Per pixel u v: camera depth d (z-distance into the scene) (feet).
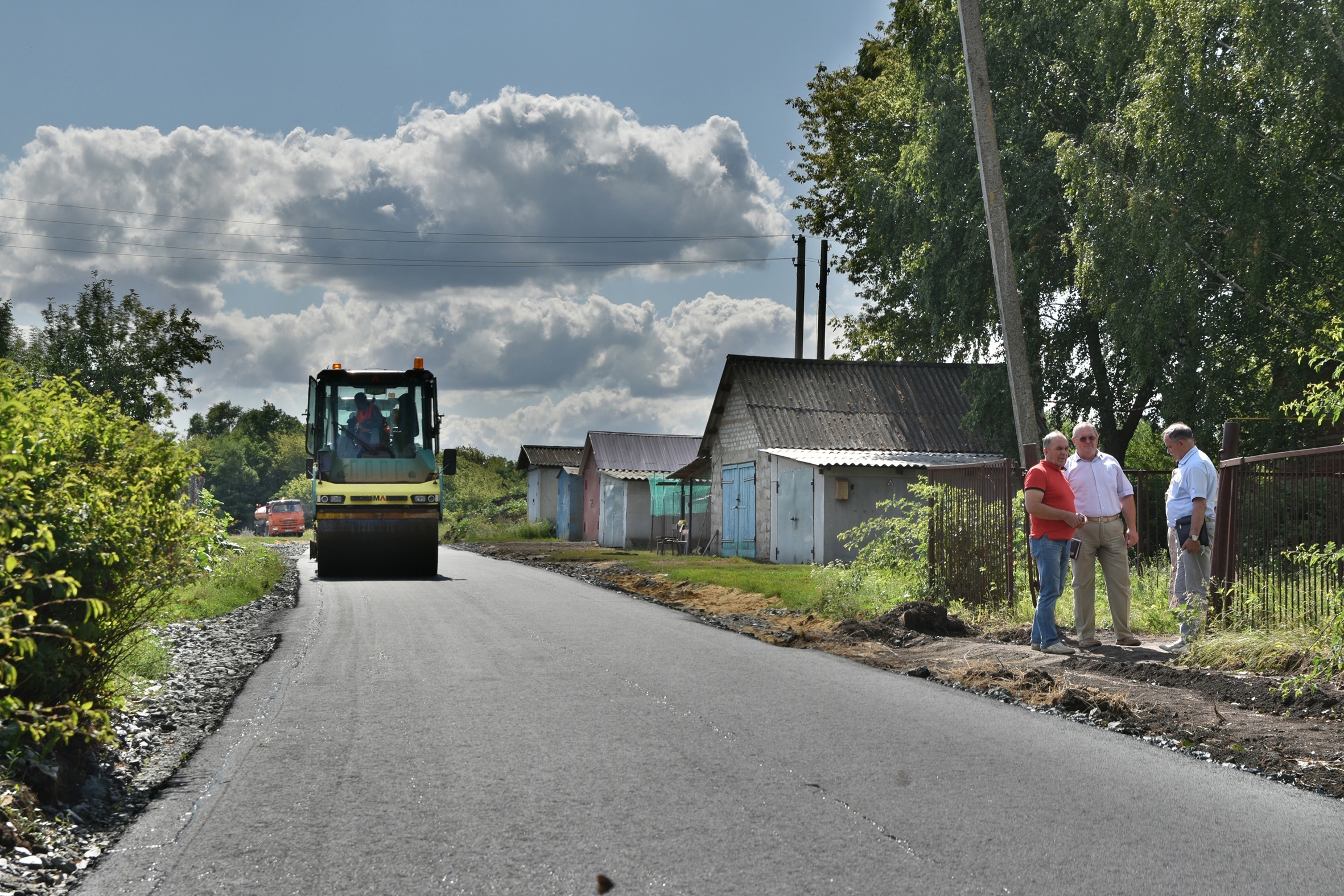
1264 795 16.39
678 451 150.82
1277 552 29.14
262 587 54.29
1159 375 75.51
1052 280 85.66
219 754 18.72
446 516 180.24
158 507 20.68
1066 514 32.35
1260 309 70.90
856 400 95.66
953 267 87.76
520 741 19.51
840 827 14.42
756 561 87.92
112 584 18.94
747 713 22.22
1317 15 63.05
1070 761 18.45
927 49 93.61
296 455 395.96
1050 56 86.63
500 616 40.86
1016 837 14.07
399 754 18.47
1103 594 40.70
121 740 19.36
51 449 18.45
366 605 45.60
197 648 31.65
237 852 13.46
